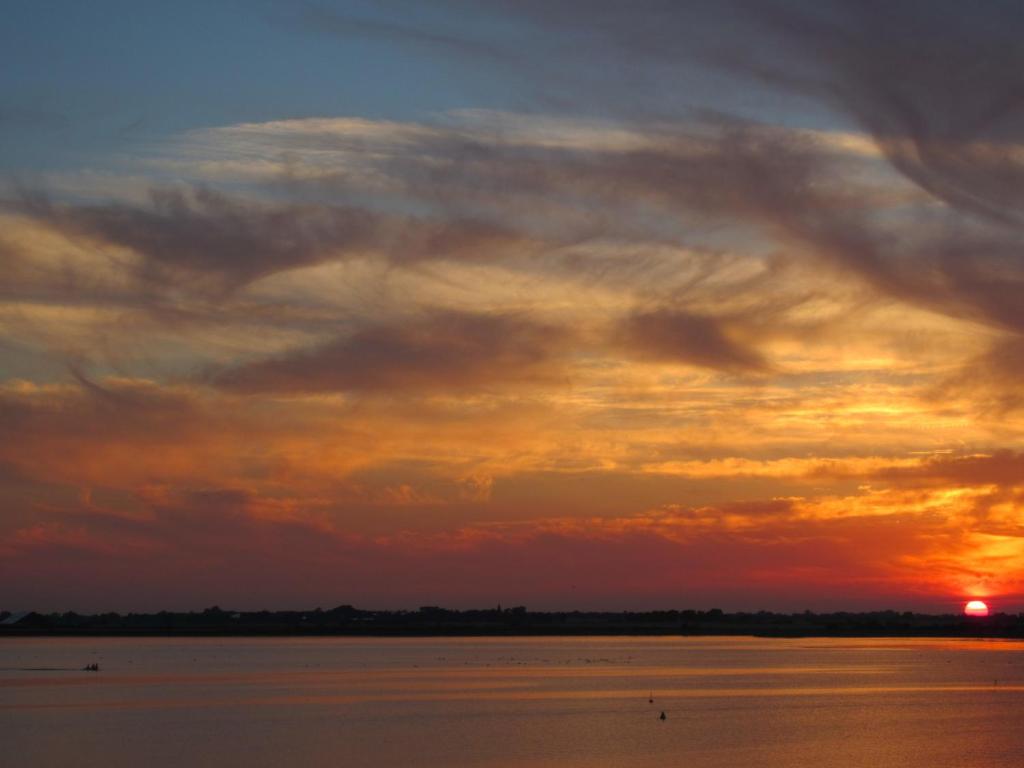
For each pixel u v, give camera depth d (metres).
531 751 79.94
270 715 103.38
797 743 84.38
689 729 93.00
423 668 185.50
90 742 84.12
